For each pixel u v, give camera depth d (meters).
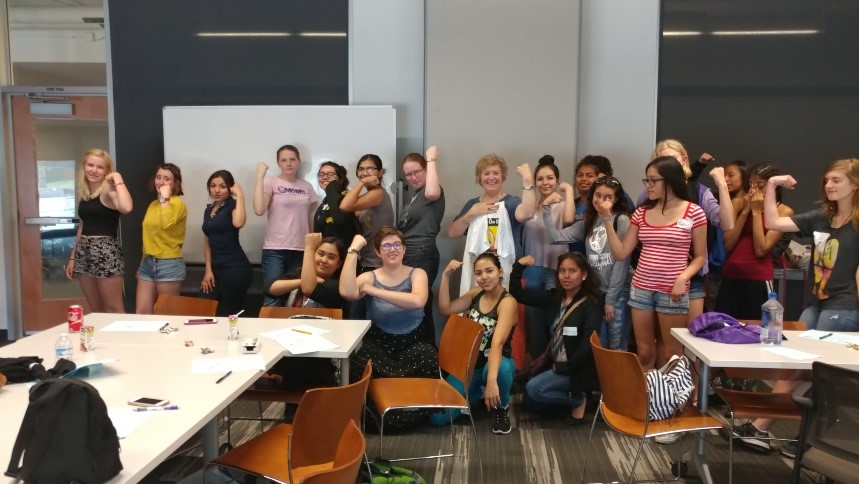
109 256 4.10
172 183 4.14
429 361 3.24
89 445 1.36
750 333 2.65
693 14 4.32
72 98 5.10
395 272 3.23
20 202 5.17
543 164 3.94
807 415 2.14
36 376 2.05
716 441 3.30
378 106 4.45
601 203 3.38
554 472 2.95
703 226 3.18
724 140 4.36
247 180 4.58
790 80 4.28
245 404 3.84
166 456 1.56
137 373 2.18
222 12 4.61
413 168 3.93
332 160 4.52
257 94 4.65
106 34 4.68
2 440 1.57
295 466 1.93
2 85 5.08
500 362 3.28
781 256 3.97
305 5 4.57
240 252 4.20
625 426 2.50
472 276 3.87
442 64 4.42
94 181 4.05
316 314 3.21
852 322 2.88
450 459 3.08
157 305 3.40
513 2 4.35
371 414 3.21
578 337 3.40
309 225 4.41
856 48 4.21
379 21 4.55
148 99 4.71
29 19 5.05
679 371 2.63
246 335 2.74
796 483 2.20
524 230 4.06
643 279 3.29
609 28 4.43
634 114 4.44
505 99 4.40
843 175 2.81
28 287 5.23
